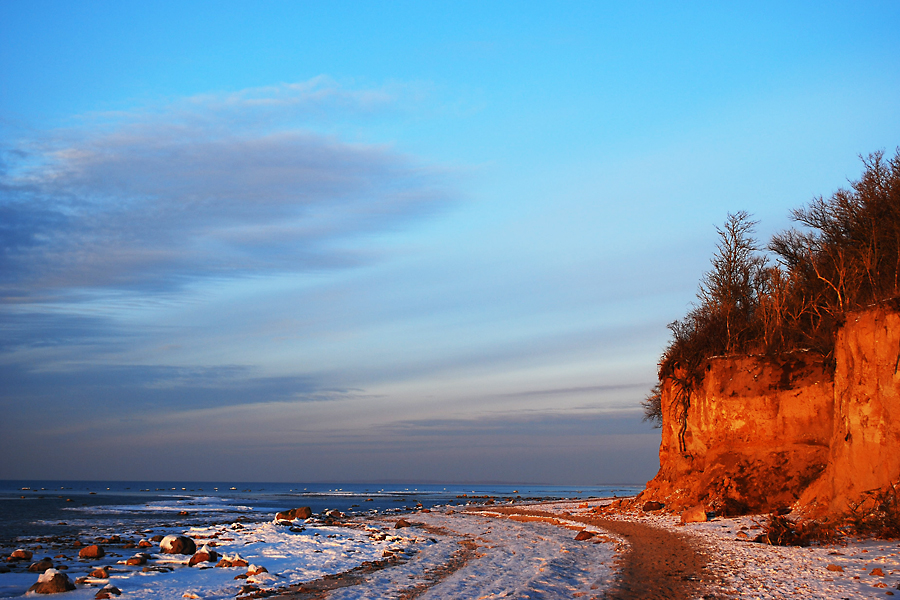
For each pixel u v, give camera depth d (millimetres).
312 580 18734
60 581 16641
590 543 26641
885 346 21453
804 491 27656
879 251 29469
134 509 68000
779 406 33219
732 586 14742
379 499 105000
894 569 15258
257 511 65375
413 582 18062
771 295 37688
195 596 16078
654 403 54062
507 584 16906
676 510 35281
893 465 20453
